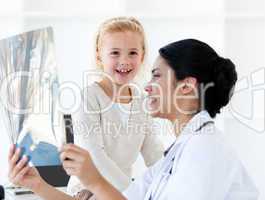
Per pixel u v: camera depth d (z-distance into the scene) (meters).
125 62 2.16
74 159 1.17
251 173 2.97
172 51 1.35
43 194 1.40
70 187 1.80
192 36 2.95
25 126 1.40
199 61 1.33
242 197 1.25
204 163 1.22
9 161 1.34
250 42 2.98
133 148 2.10
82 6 2.97
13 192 1.76
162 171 1.35
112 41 2.17
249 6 3.00
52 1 2.96
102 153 1.97
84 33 2.91
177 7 2.99
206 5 2.98
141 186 1.52
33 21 2.88
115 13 2.85
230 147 1.29
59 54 2.91
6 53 1.42
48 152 1.54
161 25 2.95
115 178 1.93
